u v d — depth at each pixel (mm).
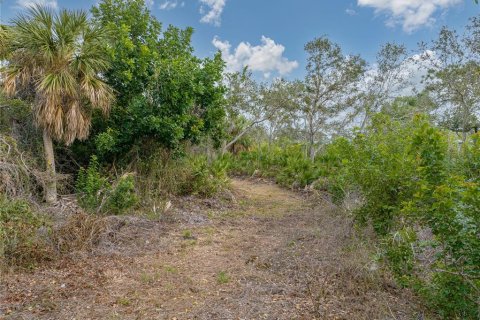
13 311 3873
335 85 20766
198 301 4309
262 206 11266
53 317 3814
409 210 3506
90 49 8023
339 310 4023
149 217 8070
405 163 5270
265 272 5250
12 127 8258
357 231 6211
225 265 5586
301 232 7504
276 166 18734
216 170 13141
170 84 9336
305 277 4953
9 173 7000
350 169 6352
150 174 10023
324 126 22094
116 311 4008
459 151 5211
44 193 7793
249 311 4035
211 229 7848
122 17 10125
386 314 3850
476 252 2926
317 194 11953
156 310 4059
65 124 7773
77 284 4625
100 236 6141
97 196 7801
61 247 5547
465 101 15320
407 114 18438
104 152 9344
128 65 9055
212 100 10570
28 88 8195
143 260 5691
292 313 3975
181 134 9492
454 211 2969
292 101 21844
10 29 7520
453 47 15023
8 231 5270
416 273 3965
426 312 3877
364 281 4660
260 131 26734
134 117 9289
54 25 7688
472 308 3193
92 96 7832
